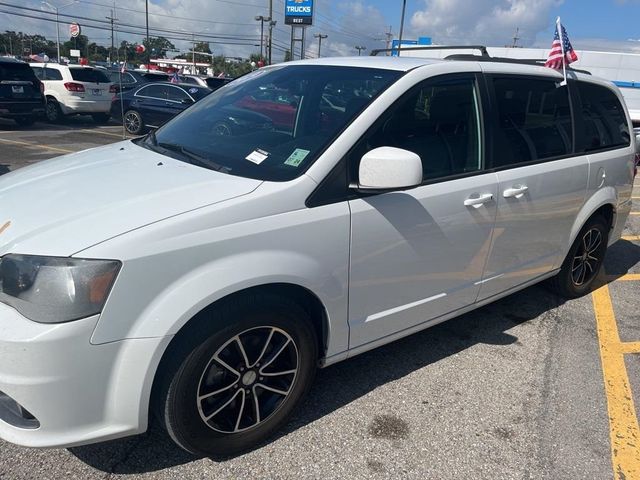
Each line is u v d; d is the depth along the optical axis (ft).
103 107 54.54
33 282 6.41
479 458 8.59
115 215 7.04
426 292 10.00
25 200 7.82
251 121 9.90
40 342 6.23
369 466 8.26
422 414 9.58
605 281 16.89
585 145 13.21
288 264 7.68
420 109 9.44
